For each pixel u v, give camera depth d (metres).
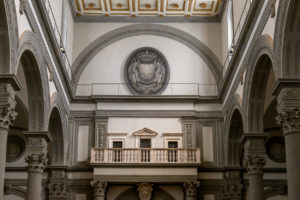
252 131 18.91
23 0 14.97
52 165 24.17
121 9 27.58
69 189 24.69
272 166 25.53
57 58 20.83
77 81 26.88
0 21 13.33
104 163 24.02
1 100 13.52
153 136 25.67
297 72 14.05
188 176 24.06
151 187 24.20
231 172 24.69
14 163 25.50
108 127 25.77
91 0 26.70
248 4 20.11
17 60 14.50
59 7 22.94
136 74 27.09
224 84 24.17
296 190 13.24
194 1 26.77
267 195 25.14
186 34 27.77
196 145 25.62
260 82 18.39
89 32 27.73
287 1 13.59
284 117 13.78
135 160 24.34
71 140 25.56
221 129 25.84
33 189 18.08
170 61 27.44
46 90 18.98
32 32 16.41
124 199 24.67
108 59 27.39
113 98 26.00
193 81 27.08
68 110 25.66
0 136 13.42
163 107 26.11
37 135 18.47
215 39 27.67
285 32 13.93
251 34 18.39
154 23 27.98
